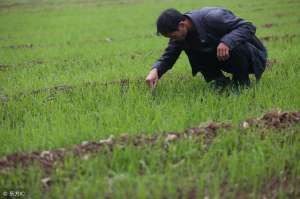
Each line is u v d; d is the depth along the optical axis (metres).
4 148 5.95
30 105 7.70
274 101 7.23
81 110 7.35
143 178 4.86
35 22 22.28
